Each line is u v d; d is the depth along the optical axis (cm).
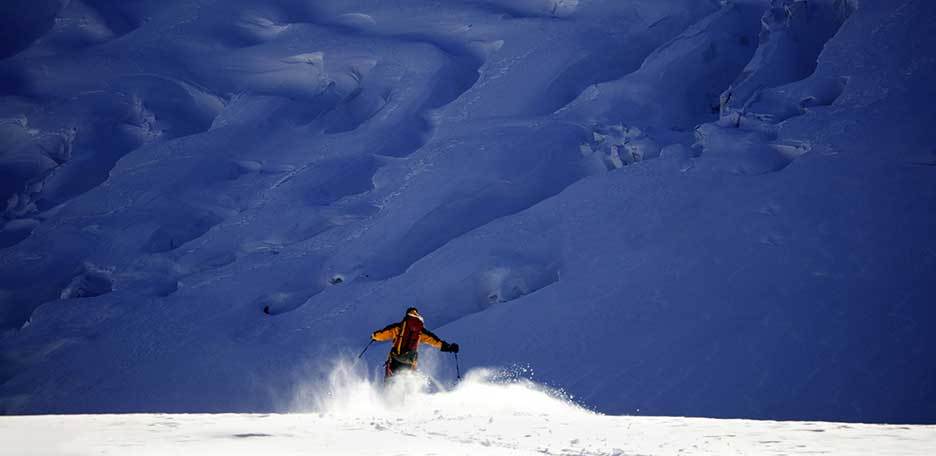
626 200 13562
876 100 13338
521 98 17700
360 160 17488
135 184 18188
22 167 19850
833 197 12044
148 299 15012
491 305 12781
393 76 19438
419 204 15325
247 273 15000
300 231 16062
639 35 18700
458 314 12875
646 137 15225
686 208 12962
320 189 17112
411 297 13075
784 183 12606
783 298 10819
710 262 11769
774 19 16238
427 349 11644
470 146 16288
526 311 11925
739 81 15625
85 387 12788
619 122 16175
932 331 9794
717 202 12838
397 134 17938
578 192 14162
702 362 10200
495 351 11312
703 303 11119
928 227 11144
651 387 10025
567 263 12744
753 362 10025
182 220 17188
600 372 10450
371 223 15312
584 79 17962
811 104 13988
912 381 9319
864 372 9562
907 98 13100
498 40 19712
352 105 19512
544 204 14100
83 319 14650
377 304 13138
